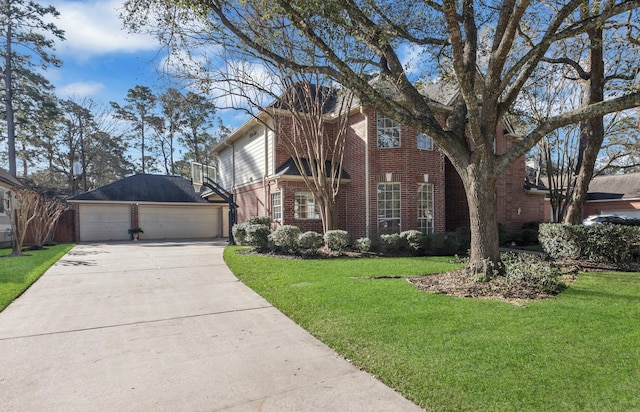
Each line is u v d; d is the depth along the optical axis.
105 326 4.85
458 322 4.64
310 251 11.67
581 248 10.04
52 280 7.98
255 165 17.14
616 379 3.13
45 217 16.97
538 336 4.14
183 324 4.93
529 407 2.73
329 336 4.32
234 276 8.39
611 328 4.42
